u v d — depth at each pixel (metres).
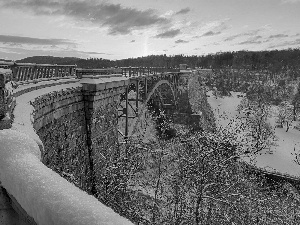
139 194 14.67
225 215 12.88
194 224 13.16
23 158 2.61
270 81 136.62
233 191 14.12
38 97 10.22
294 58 176.50
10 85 7.75
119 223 1.41
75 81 16.62
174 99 48.91
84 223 1.46
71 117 14.55
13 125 4.93
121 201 13.34
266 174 30.22
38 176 2.18
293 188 26.55
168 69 49.56
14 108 7.19
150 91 34.91
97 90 16.34
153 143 17.19
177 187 13.48
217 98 99.31
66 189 1.92
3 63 10.38
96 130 17.19
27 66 12.62
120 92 21.20
